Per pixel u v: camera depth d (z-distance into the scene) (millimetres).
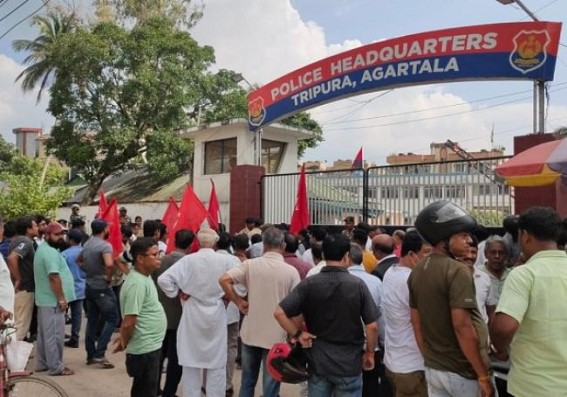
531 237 3062
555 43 9422
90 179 24641
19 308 7703
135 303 4762
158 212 19156
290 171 18875
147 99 22688
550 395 2828
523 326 2951
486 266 5051
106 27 22734
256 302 5273
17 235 7961
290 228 10031
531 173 5809
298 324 4289
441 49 10461
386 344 4375
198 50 23969
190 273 5344
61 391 4586
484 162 10203
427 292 3455
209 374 5410
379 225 10930
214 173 18734
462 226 3455
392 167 11438
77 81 23094
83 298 8992
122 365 7852
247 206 13805
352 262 5082
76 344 8953
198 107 25562
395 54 11062
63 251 9000
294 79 12891
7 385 4469
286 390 6824
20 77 28125
